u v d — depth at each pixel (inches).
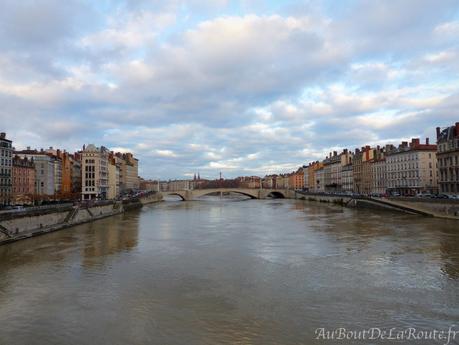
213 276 1494.8
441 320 1032.8
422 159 5167.3
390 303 1163.9
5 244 2215.8
